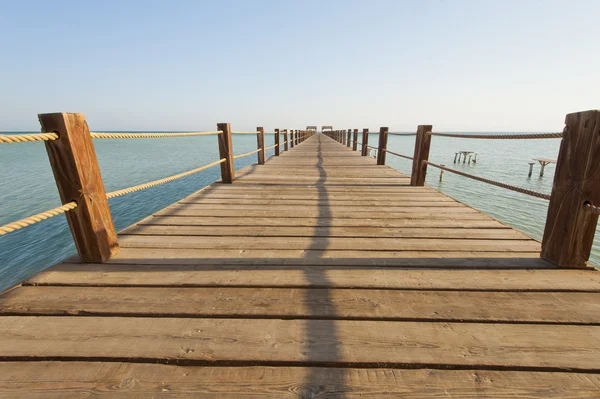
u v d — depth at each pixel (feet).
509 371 3.19
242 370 3.19
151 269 5.43
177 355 3.36
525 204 39.11
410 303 4.39
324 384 3.02
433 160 96.94
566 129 5.08
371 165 21.27
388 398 2.86
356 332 3.77
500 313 4.14
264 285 4.89
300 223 8.23
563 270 5.37
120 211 39.70
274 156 27.94
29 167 86.99
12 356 3.32
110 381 3.03
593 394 2.92
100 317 4.06
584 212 5.05
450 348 3.49
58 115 4.66
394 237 7.16
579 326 3.89
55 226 33.35
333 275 5.23
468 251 6.30
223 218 8.66
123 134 6.31
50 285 4.84
